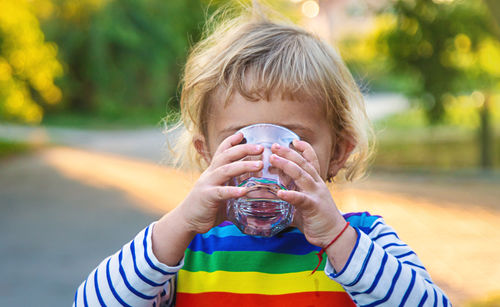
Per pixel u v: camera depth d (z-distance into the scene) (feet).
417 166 41.42
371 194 29.76
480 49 36.81
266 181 3.59
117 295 3.88
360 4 35.60
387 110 88.02
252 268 4.50
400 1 34.99
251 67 4.15
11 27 46.62
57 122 83.61
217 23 5.94
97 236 21.25
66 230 22.25
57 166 41.68
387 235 4.59
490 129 40.42
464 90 37.70
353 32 36.27
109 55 85.46
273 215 3.69
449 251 18.60
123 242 20.42
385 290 3.76
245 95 4.01
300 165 3.64
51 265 17.61
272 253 4.55
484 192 30.55
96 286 3.96
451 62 36.99
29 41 48.39
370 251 3.80
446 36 35.65
